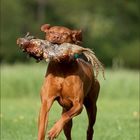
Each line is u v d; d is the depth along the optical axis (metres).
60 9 57.88
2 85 22.45
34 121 15.05
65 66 10.30
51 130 9.95
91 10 57.97
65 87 10.31
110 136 13.30
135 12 58.22
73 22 57.72
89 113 11.73
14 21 53.66
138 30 58.41
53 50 10.05
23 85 22.53
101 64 10.42
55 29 10.20
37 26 55.59
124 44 56.91
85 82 10.76
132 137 13.17
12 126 14.36
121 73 23.97
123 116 16.31
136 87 22.59
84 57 11.27
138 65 54.78
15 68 24.33
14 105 19.14
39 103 19.78
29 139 12.70
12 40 53.34
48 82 10.35
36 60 10.31
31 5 57.41
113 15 58.09
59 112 16.86
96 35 56.94
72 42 10.29
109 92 22.41
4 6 53.12
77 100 10.35
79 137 13.23
